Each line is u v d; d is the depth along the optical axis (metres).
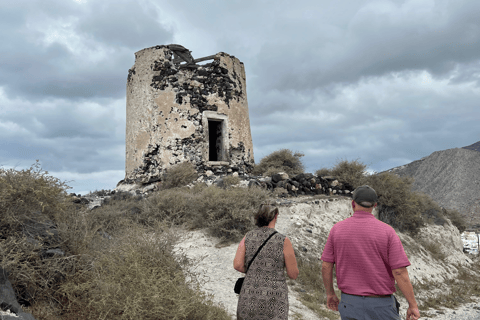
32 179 4.13
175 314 3.26
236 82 15.55
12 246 3.33
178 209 8.42
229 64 15.29
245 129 15.72
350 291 2.55
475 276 11.60
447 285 9.83
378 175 13.32
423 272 9.98
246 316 2.59
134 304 3.15
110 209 8.02
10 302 2.84
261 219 2.94
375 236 2.55
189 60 15.96
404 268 2.45
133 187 13.61
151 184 13.23
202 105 14.20
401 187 12.70
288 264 2.75
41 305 3.31
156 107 13.89
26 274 3.24
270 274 2.67
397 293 8.03
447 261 12.05
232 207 7.92
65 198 4.63
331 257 2.78
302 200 10.87
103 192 11.22
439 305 8.02
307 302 5.76
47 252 3.66
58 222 4.20
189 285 3.99
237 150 15.09
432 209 14.78
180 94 13.89
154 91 14.01
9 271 3.14
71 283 3.51
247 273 2.74
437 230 13.69
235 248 7.21
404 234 12.20
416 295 8.31
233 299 5.11
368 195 2.71
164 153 13.54
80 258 3.86
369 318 2.46
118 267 3.66
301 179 12.43
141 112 14.22
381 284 2.48
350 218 2.78
